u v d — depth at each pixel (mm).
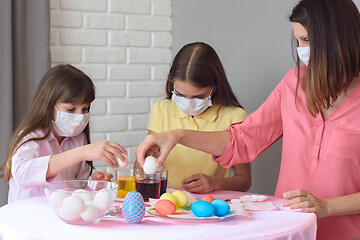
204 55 1781
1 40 2268
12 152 1575
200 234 1068
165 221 1172
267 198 1467
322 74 1321
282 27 1981
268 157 2141
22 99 2369
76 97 1659
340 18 1308
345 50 1309
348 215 1399
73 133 1715
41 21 2350
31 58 2367
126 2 2639
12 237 1063
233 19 2307
